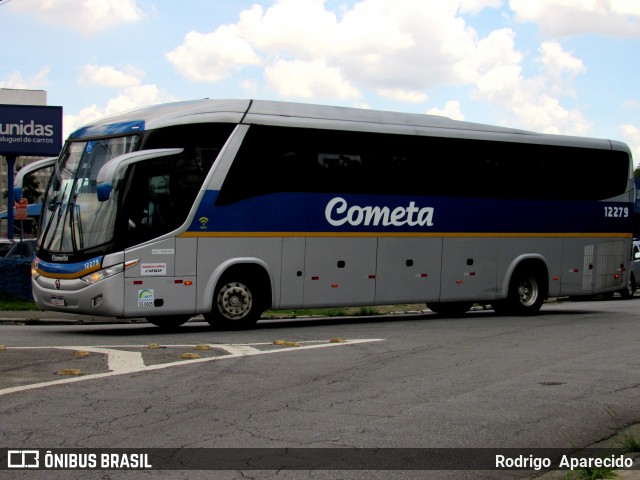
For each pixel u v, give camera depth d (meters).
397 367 11.91
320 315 23.03
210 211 16.36
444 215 19.50
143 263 15.70
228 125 16.67
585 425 8.42
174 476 6.50
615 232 22.56
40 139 29.56
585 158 21.95
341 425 8.23
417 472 6.73
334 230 17.86
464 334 16.53
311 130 17.62
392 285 18.72
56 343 14.31
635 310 24.36
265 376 11.01
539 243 21.14
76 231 15.85
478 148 20.09
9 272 22.30
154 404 9.12
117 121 16.48
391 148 18.70
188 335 16.02
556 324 18.84
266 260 17.02
